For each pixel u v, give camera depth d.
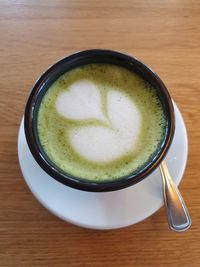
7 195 0.20
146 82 0.20
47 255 0.19
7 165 0.21
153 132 0.20
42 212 0.20
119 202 0.19
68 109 0.20
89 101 0.20
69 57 0.20
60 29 0.23
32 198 0.20
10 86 0.22
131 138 0.20
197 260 0.19
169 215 0.19
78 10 0.24
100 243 0.19
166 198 0.19
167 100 0.19
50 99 0.20
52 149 0.19
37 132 0.19
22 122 0.21
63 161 0.19
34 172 0.19
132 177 0.17
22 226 0.20
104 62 0.21
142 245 0.19
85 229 0.20
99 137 0.20
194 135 0.21
